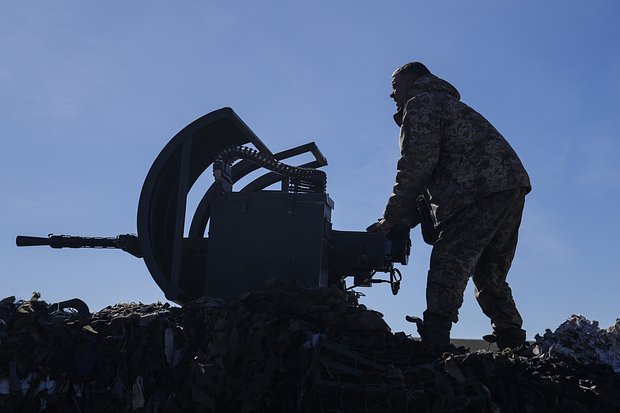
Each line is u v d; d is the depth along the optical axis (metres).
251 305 4.15
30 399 3.71
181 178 4.86
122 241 5.32
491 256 5.14
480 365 3.80
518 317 5.20
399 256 4.99
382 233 4.90
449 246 4.72
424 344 4.08
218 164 4.84
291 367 3.71
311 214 4.72
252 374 3.70
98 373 3.81
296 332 3.87
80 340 3.87
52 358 3.80
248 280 4.71
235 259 4.74
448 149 4.86
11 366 3.72
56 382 3.78
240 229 4.77
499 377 3.77
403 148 4.84
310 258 4.67
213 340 3.72
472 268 4.72
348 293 5.02
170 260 5.11
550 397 3.72
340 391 3.47
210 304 4.09
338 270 4.96
